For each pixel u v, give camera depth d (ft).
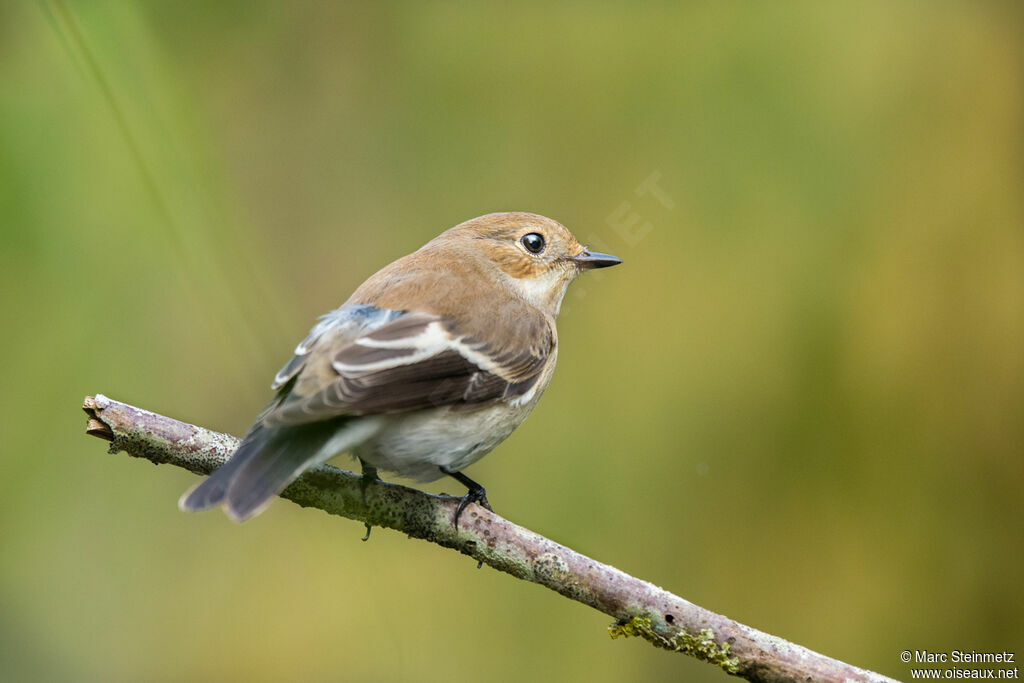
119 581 34.81
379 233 40.24
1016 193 39.17
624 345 38.55
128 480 35.04
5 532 33.06
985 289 38.65
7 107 30.71
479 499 24.84
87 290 32.17
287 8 41.06
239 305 27.45
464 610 36.63
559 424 37.99
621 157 40.52
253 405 34.42
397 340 23.94
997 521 37.14
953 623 36.60
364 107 41.22
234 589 36.06
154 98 28.02
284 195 40.27
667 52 41.34
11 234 30.99
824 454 37.73
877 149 39.99
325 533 37.11
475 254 28.43
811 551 37.22
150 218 31.65
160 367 33.47
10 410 32.42
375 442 23.67
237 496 20.89
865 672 21.91
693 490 37.55
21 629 33.96
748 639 22.18
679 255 39.37
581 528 37.11
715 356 38.32
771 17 41.37
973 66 40.29
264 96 40.81
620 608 22.66
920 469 37.55
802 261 38.96
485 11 42.04
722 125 40.50
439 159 40.93
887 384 38.14
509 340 25.61
